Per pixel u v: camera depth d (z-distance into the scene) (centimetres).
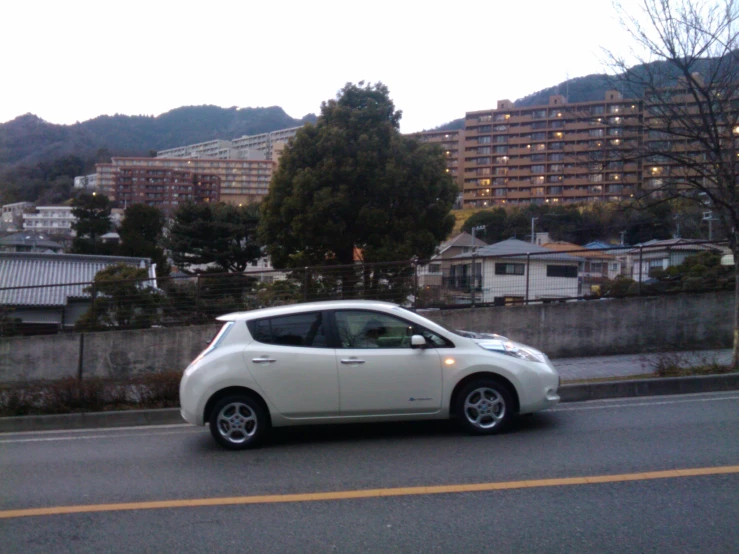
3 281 2520
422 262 1459
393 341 759
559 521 500
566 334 1381
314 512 543
